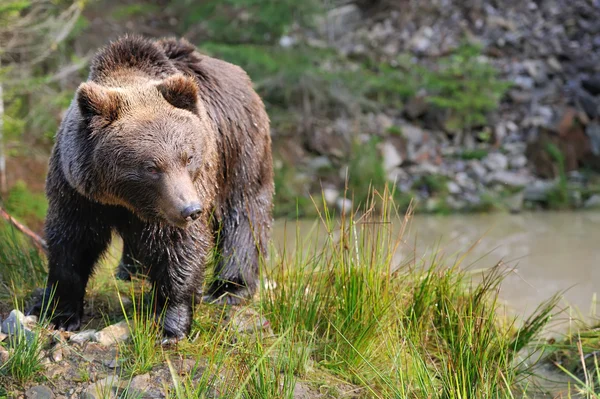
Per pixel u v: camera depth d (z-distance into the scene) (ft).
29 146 49.21
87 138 18.37
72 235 20.29
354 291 22.57
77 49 58.59
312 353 21.79
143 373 19.31
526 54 78.07
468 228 50.83
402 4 81.30
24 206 42.16
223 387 18.62
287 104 67.31
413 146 66.33
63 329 21.06
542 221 53.78
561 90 73.67
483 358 20.29
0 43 45.85
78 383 18.93
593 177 64.23
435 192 61.05
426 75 69.51
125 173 17.93
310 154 64.39
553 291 33.42
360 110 68.69
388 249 23.47
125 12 60.49
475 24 80.89
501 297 31.83
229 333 21.25
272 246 27.61
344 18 77.87
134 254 22.39
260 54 59.88
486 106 68.54
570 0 83.66
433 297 24.86
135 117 18.07
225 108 23.03
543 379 23.88
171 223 17.89
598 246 44.32
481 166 64.85
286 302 23.08
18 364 18.93
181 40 23.18
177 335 20.65
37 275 24.94
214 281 24.38
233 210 23.91
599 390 22.44
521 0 83.66
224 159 22.77
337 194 59.47
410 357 22.08
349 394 20.15
